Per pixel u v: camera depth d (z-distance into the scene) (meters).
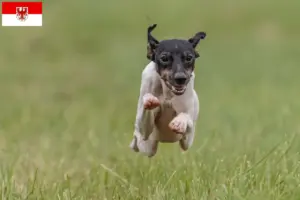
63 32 66.81
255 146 24.19
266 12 69.81
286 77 47.94
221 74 50.28
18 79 52.25
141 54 60.16
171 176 18.28
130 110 39.69
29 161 24.16
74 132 31.97
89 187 20.19
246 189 16.92
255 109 35.66
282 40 62.22
